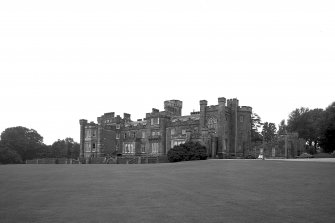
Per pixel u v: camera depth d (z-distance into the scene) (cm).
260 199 1891
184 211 1642
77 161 9006
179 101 10469
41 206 1891
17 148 14012
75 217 1590
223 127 8144
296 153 8162
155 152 9519
